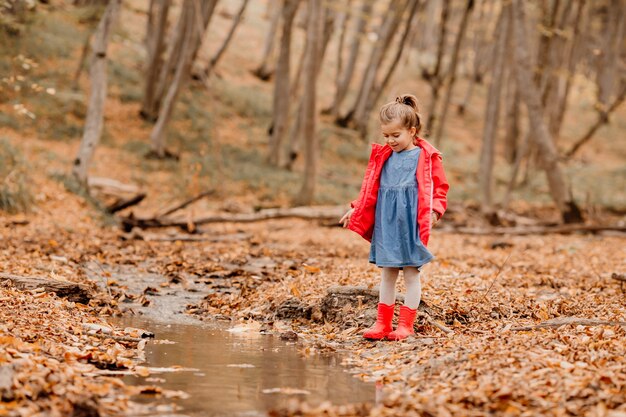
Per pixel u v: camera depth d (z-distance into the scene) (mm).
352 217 5102
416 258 4852
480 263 9859
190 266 8758
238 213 17766
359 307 5660
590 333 4582
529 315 5844
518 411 3049
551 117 28594
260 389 3660
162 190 19984
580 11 30047
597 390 3221
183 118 26938
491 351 4027
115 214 13859
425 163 4934
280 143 25141
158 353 4488
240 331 5477
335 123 32250
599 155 37938
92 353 4094
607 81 36875
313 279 7027
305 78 18688
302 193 18953
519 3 17641
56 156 20203
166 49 32406
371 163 5133
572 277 8539
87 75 27047
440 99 40938
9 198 12008
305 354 4633
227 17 46250
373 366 4254
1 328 4207
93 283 7039
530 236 15250
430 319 5406
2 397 3080
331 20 28609
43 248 9133
